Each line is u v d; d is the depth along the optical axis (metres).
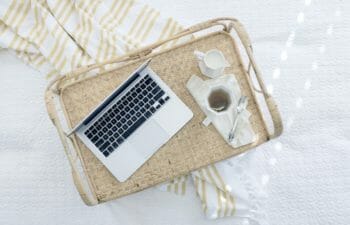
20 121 1.24
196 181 1.17
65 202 1.19
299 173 1.20
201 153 1.01
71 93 1.05
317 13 1.29
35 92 1.25
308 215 1.18
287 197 1.19
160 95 1.03
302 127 1.23
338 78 1.25
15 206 1.19
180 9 1.30
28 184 1.20
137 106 1.03
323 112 1.23
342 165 1.20
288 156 1.21
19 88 1.26
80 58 1.23
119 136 1.02
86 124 1.02
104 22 1.26
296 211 1.18
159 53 1.06
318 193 1.19
